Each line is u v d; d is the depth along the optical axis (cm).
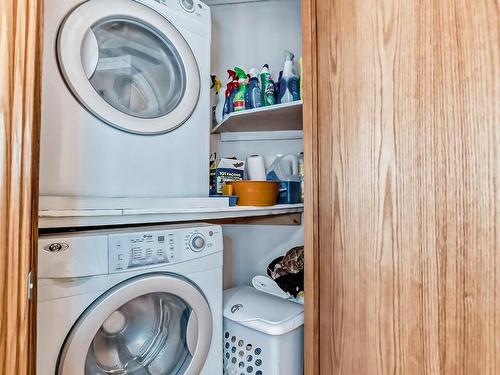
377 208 89
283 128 172
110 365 99
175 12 124
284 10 181
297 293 129
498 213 69
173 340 109
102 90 108
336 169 100
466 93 73
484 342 70
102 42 108
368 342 90
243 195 130
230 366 119
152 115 116
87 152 98
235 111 149
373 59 91
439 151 77
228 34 185
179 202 111
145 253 95
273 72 180
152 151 114
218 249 116
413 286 81
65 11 95
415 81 82
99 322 84
